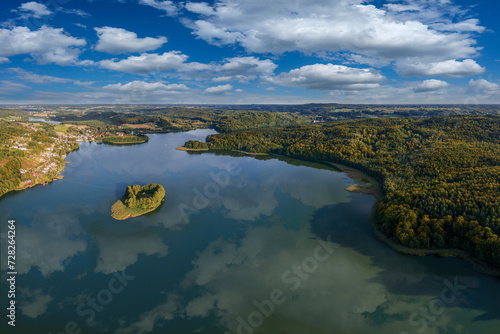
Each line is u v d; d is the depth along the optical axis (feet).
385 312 258.37
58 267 331.36
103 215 467.93
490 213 344.69
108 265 335.26
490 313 253.65
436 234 343.46
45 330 242.78
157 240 391.65
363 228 415.44
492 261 301.22
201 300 278.46
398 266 321.93
